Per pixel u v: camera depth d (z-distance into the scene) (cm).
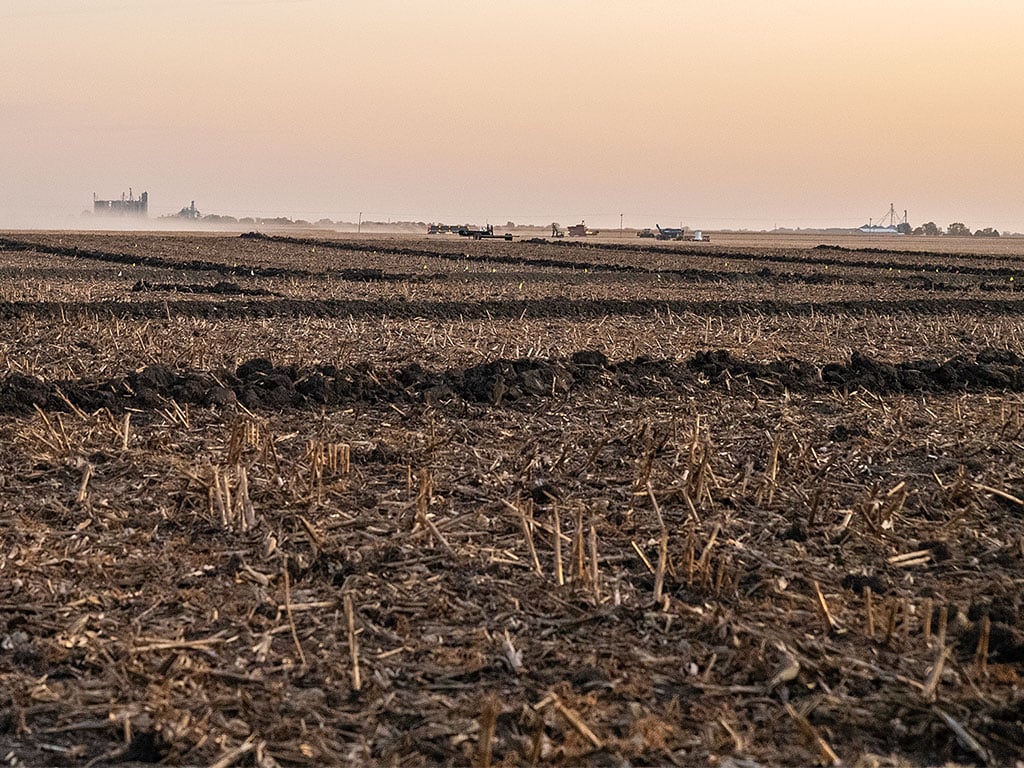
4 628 1069
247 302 3759
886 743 904
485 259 8319
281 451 1722
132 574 1214
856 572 1248
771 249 12344
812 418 2048
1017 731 903
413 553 1278
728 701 963
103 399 2034
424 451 1709
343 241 11638
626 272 6800
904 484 1503
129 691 962
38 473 1545
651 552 1303
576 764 852
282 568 1232
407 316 3669
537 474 1614
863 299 4797
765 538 1358
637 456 1722
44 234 13250
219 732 901
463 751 878
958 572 1261
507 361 2411
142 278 5325
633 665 1025
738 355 2870
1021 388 2517
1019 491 1561
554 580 1212
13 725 909
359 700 959
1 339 2805
